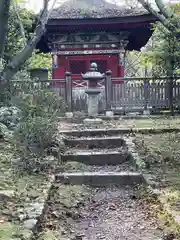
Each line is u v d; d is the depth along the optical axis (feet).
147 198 17.51
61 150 26.78
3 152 24.21
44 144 24.48
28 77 47.55
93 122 37.93
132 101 45.19
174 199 15.89
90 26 56.59
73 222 15.40
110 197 19.38
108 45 60.13
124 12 54.80
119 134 32.01
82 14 54.80
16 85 39.37
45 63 80.12
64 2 59.93
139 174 21.34
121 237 13.56
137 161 22.90
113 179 21.49
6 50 38.11
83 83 47.26
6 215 13.99
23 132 23.68
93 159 25.80
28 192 17.15
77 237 13.58
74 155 25.79
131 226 14.73
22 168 21.38
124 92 45.09
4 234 11.90
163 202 15.60
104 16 54.29
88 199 18.95
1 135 28.17
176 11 32.35
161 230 13.71
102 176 21.58
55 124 26.23
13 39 39.52
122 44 59.88
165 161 22.99
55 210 16.17
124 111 45.14
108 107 44.50
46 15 16.67
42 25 16.03
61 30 58.13
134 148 26.30
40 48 70.54
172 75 48.01
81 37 60.03
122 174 21.53
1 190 16.93
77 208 17.26
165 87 45.39
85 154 25.88
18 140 24.52
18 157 23.04
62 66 60.70
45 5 16.98
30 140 23.34
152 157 23.53
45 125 24.30
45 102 27.40
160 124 35.83
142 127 33.45
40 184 18.80
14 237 11.64
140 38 65.21
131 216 16.01
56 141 26.73
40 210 14.55
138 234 13.75
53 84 43.75
